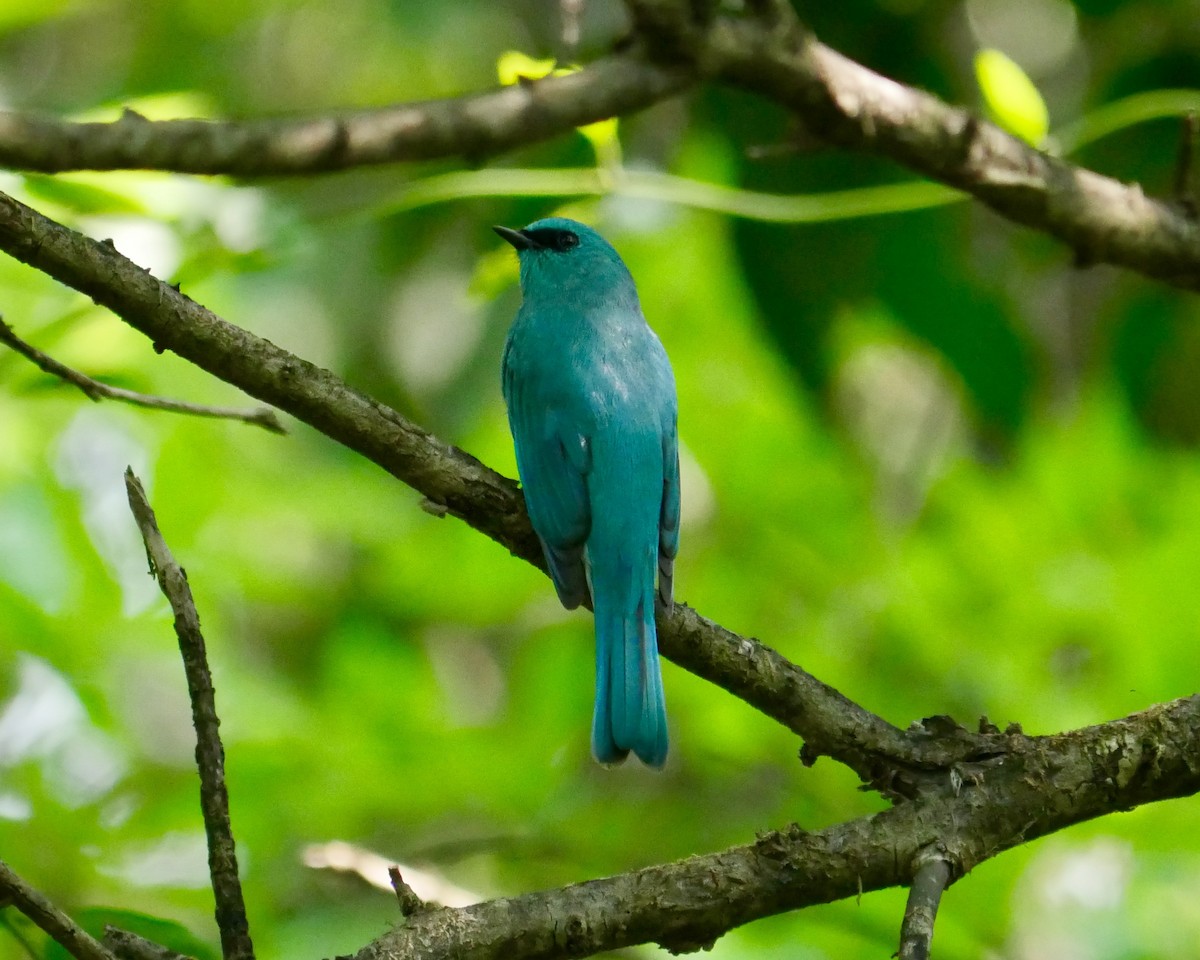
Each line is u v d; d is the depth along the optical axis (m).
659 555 9.01
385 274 15.66
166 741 13.73
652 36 8.46
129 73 17.45
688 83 8.62
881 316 12.18
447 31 17.11
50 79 17.75
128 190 9.52
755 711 11.66
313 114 8.09
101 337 11.98
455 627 14.98
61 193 9.35
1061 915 11.03
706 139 12.05
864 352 15.48
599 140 9.32
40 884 10.82
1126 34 12.73
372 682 13.05
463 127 8.18
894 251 11.17
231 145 7.75
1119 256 9.91
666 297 14.16
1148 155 11.99
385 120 8.09
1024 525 11.98
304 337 15.95
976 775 6.89
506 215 11.75
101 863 11.06
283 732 12.44
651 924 6.41
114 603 13.20
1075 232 9.73
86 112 9.86
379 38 17.67
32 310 11.98
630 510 8.88
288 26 17.84
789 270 11.12
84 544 13.12
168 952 6.25
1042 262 13.92
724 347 14.05
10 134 7.36
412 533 14.59
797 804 11.37
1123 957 10.77
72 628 12.62
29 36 17.81
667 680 12.10
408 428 7.30
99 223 9.65
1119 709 11.20
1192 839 10.65
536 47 17.16
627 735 8.38
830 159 11.02
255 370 6.90
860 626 11.97
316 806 11.94
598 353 9.30
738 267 11.22
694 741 12.03
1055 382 15.32
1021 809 6.83
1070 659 11.59
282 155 7.86
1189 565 11.33
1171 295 12.31
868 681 11.68
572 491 8.85
